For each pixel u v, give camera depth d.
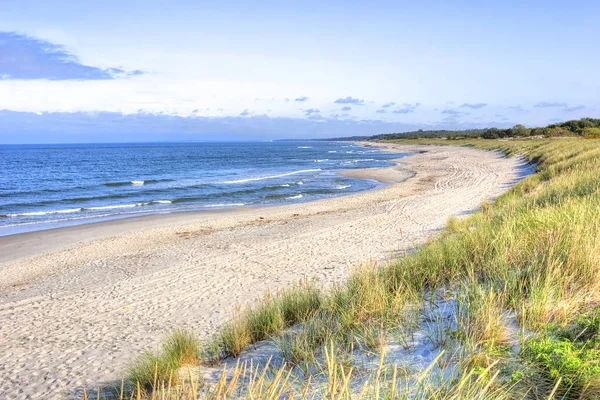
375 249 11.25
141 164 65.38
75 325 7.14
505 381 2.59
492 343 2.94
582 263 4.18
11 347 6.29
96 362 5.37
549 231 5.42
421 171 38.94
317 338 4.11
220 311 7.33
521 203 10.63
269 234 14.77
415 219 15.55
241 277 9.57
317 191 28.91
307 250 11.87
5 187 33.91
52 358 5.70
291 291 6.05
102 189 31.86
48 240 15.63
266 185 32.75
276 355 4.11
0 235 16.69
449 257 5.66
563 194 10.42
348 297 4.98
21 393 4.65
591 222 5.50
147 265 11.36
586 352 2.68
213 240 14.27
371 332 3.73
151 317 7.30
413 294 4.64
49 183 37.19
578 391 2.44
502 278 4.29
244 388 3.26
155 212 21.61
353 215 17.89
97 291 9.21
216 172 47.72
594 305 3.55
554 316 3.40
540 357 2.74
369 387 2.70
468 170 35.88
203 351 4.79
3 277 11.27
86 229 17.50
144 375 3.95
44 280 10.66
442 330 3.60
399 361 3.19
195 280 9.56
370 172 41.28
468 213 15.88
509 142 67.56
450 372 2.83
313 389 2.94
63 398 4.34
